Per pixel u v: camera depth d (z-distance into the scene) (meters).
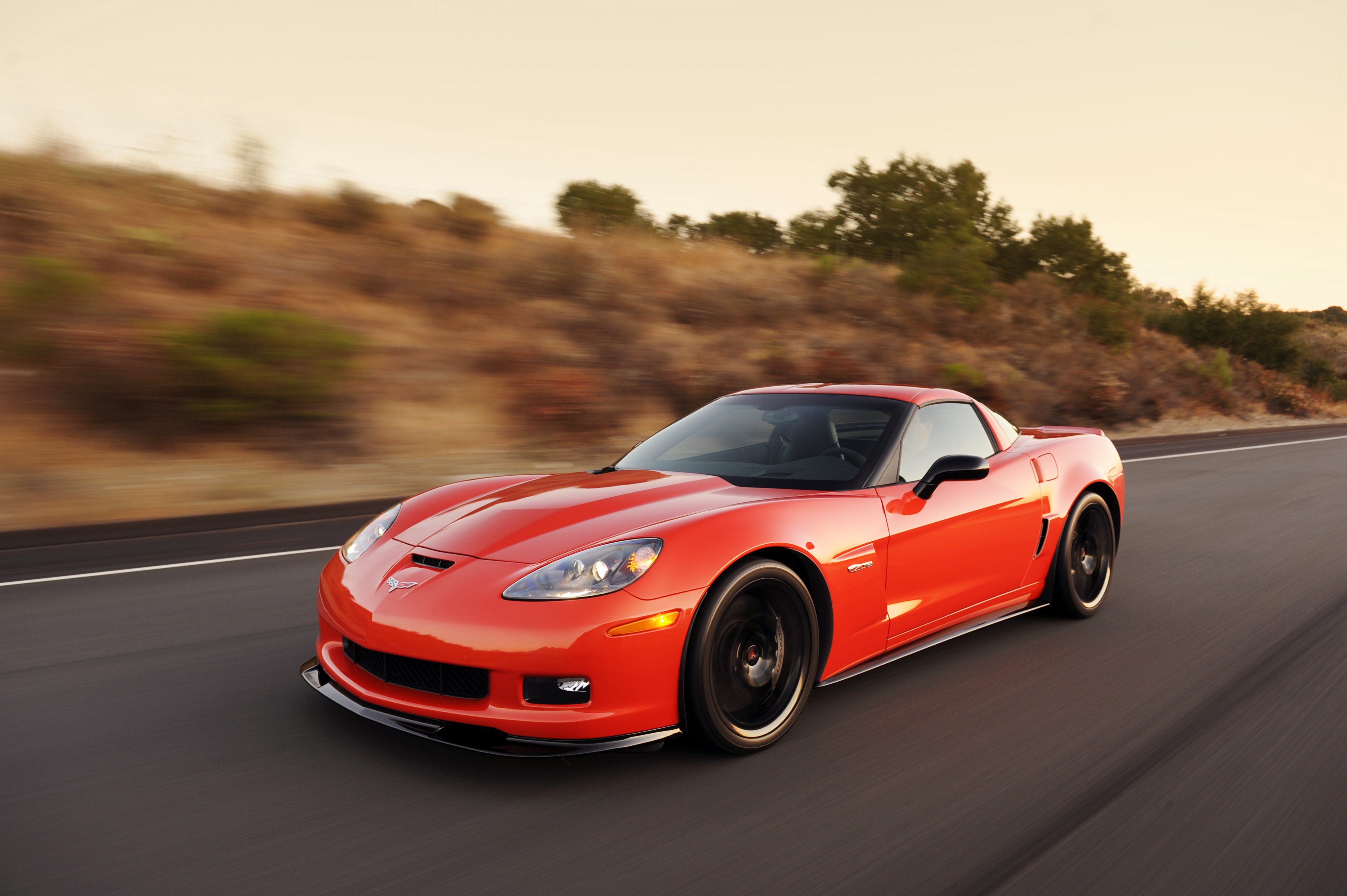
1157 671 3.75
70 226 11.60
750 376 13.99
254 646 3.95
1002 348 22.39
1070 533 4.36
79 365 8.73
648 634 2.62
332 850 2.25
